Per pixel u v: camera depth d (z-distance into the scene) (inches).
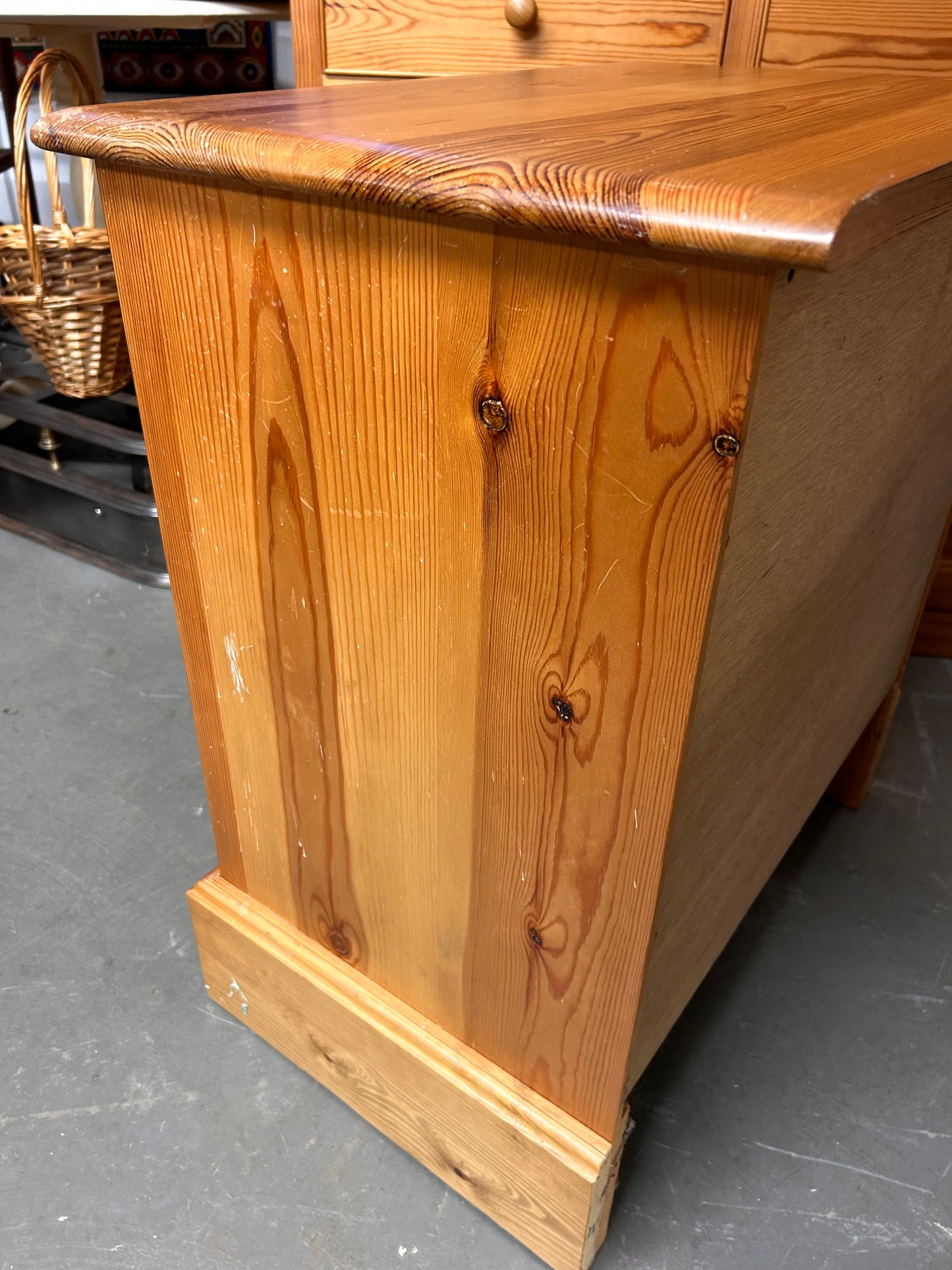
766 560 20.8
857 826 50.7
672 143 17.8
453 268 17.9
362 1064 33.5
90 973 41.4
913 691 60.9
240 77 143.1
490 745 23.7
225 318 22.6
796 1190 34.2
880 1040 39.8
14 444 83.7
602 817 22.3
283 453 23.6
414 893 28.8
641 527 18.0
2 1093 36.6
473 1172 31.6
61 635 63.5
